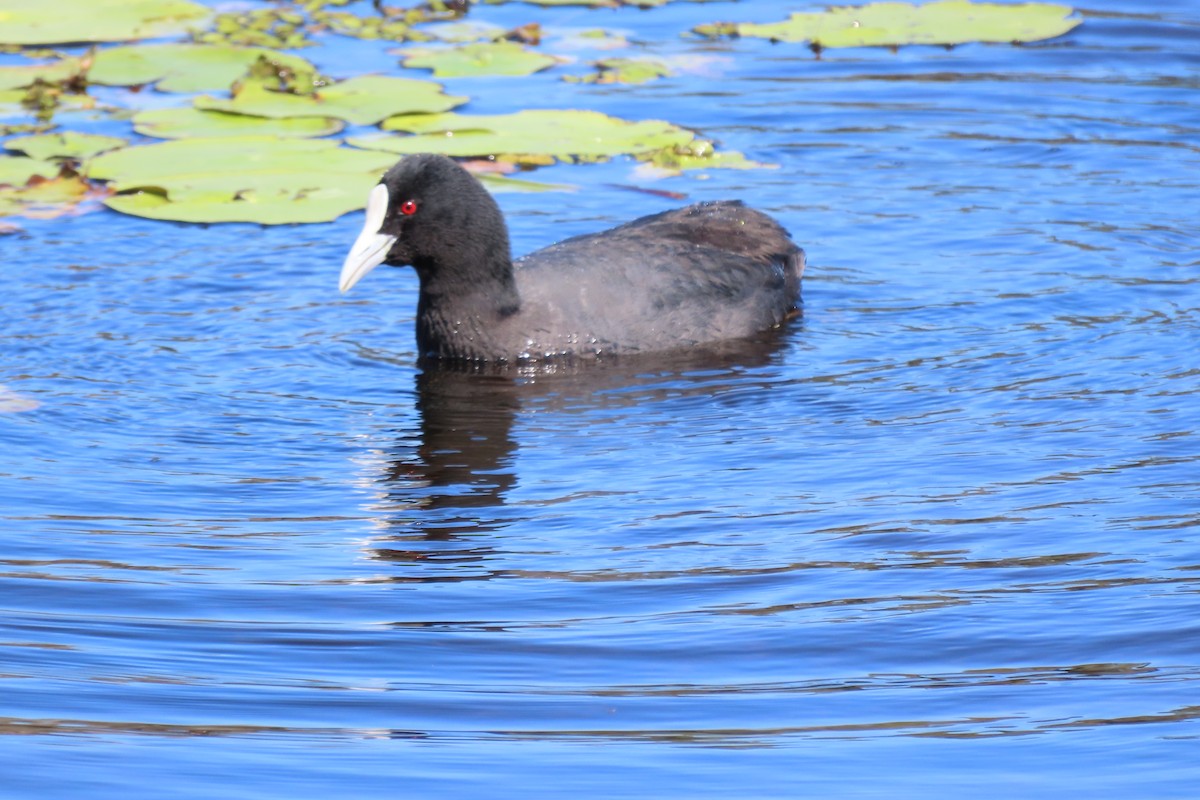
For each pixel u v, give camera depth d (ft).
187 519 31.91
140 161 54.03
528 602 28.53
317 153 54.65
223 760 23.52
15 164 54.39
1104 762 23.30
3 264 46.85
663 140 55.47
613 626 27.66
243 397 38.75
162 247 48.65
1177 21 70.33
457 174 41.57
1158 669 25.94
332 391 39.42
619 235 44.98
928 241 49.01
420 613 28.19
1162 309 43.14
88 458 34.78
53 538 30.81
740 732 24.38
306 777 23.15
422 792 22.72
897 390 38.63
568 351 42.06
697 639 27.20
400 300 46.78
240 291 45.93
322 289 46.47
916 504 32.07
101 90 62.49
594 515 32.01
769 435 36.09
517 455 35.27
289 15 71.72
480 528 31.55
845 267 47.47
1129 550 29.81
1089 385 38.29
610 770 23.30
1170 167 54.08
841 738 24.17
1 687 25.43
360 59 65.41
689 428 36.73
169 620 27.86
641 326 42.52
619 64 64.59
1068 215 50.47
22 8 70.85
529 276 42.98
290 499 32.94
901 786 22.77
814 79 64.08
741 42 68.90
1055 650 26.58
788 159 56.18
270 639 27.27
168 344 42.01
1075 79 63.26
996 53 66.95
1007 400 37.63
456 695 25.54
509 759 23.63
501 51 66.18
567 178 54.90
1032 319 42.98
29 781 22.84
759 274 44.52
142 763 23.40
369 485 33.63
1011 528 30.89
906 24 69.97
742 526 31.35
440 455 35.27
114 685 25.73
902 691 25.52
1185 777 22.84
